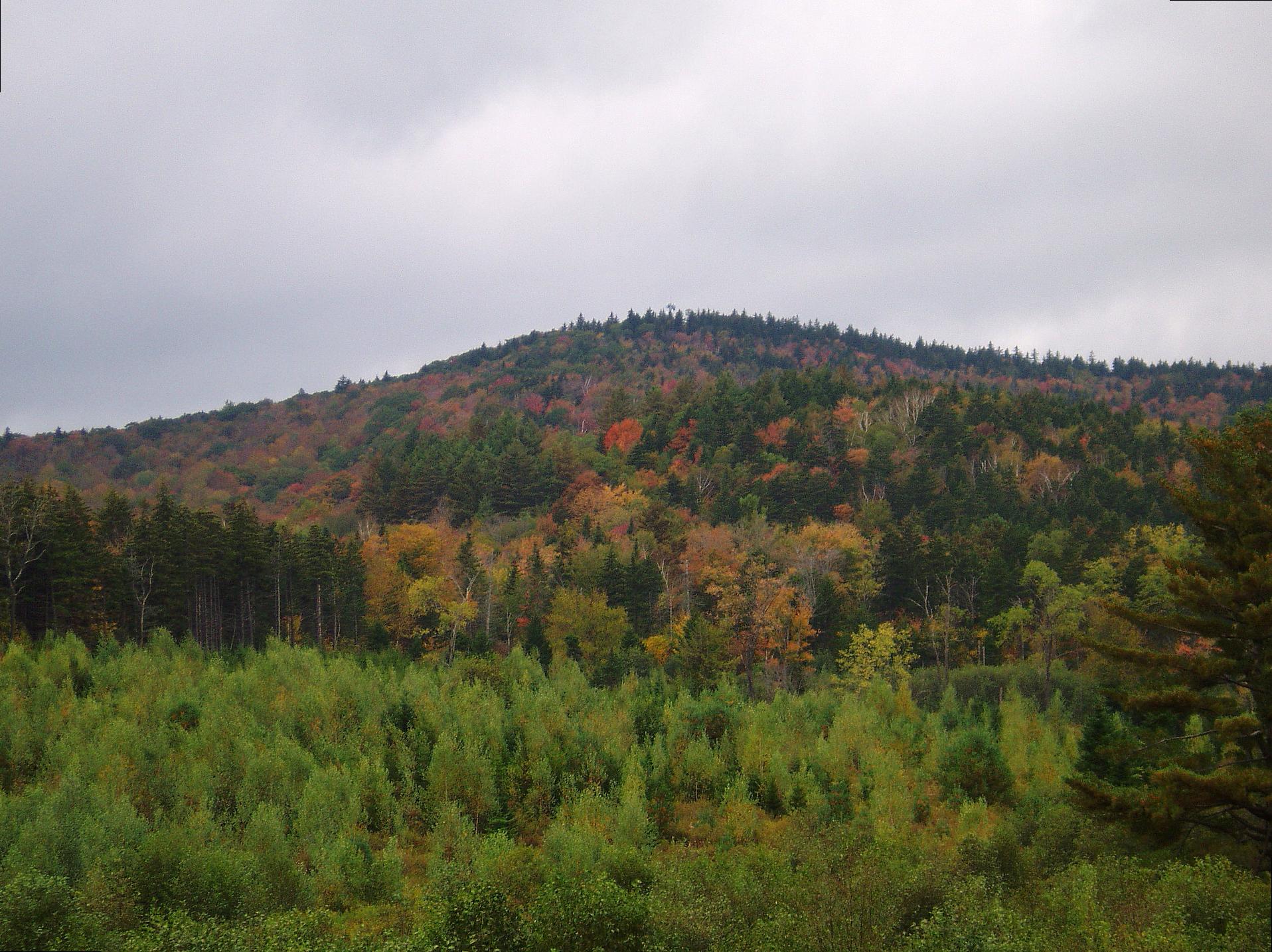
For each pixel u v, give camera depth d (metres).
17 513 74.19
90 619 78.06
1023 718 59.22
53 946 24.09
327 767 47.06
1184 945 20.14
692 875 28.02
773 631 82.25
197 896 30.62
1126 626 72.75
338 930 28.50
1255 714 26.81
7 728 47.09
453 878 31.20
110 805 39.06
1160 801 25.45
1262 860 25.69
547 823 45.84
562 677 69.12
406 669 72.44
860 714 57.12
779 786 47.59
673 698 68.06
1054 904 24.25
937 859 27.69
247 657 71.19
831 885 25.05
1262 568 25.84
